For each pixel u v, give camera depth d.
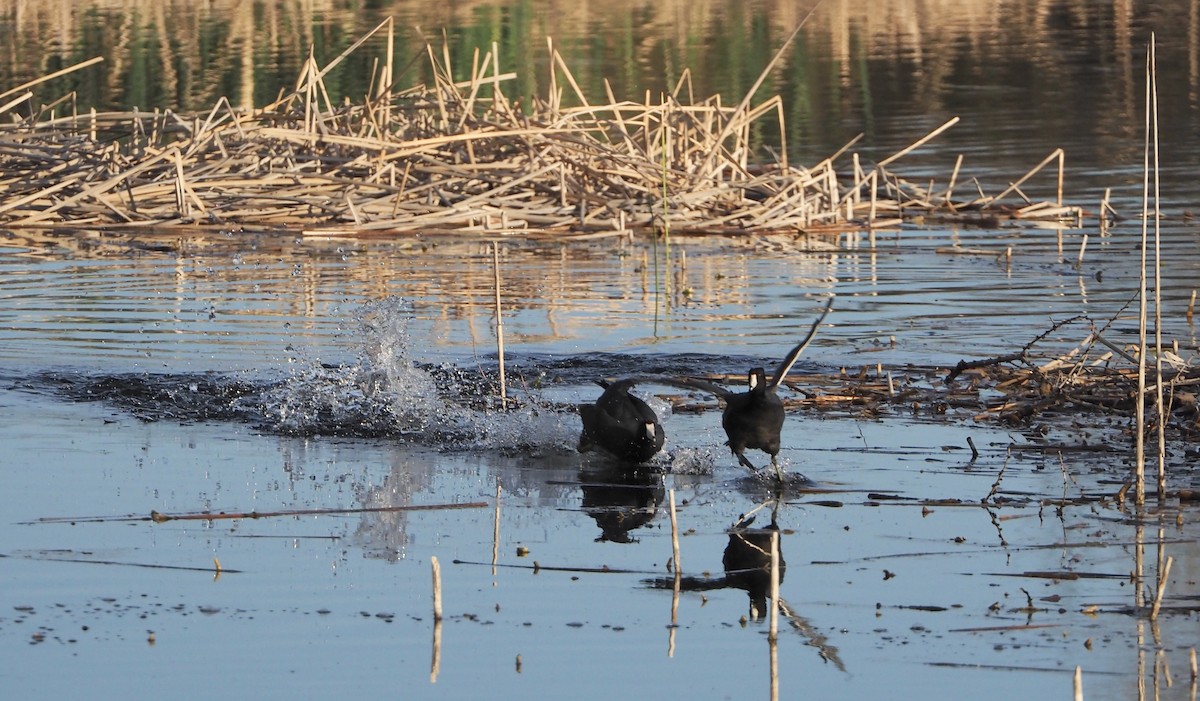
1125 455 31.09
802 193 61.47
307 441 33.47
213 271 52.66
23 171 66.69
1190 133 78.94
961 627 22.53
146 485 29.78
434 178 64.62
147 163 63.34
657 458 31.89
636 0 140.50
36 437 33.09
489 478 30.86
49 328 43.41
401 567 25.33
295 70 95.62
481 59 100.62
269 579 24.75
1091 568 24.77
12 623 22.80
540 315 45.19
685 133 68.12
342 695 20.31
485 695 20.34
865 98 92.25
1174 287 46.97
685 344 41.16
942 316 44.12
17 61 99.25
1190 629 22.28
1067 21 128.00
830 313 44.88
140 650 21.83
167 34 112.62
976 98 92.00
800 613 23.20
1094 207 62.38
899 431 33.28
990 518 27.38
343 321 44.38
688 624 22.86
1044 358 38.59
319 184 64.19
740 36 116.50
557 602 23.77
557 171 63.75
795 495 29.16
